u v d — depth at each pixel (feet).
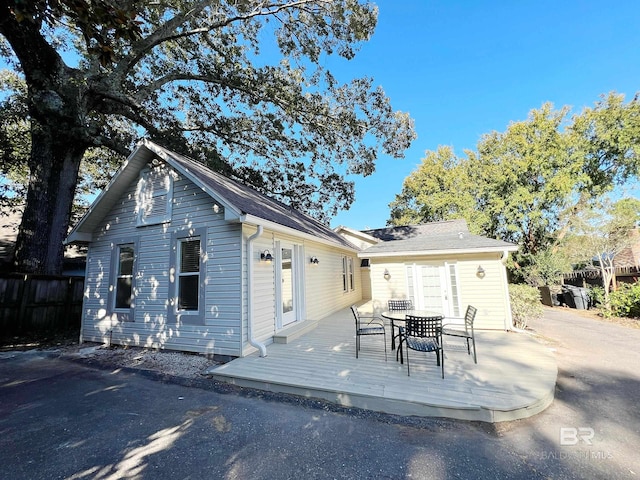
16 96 28.86
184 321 19.88
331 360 16.74
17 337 24.72
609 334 25.07
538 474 7.88
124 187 23.62
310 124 41.98
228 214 17.90
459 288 27.37
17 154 35.01
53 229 28.66
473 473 7.91
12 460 8.53
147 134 39.47
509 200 62.49
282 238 24.30
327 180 49.47
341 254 42.68
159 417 11.23
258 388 14.05
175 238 21.03
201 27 36.47
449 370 14.87
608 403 12.25
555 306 48.29
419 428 10.37
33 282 26.53
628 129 55.26
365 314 33.63
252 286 19.16
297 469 8.10
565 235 58.39
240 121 44.27
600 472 7.97
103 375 16.19
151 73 39.19
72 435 9.93
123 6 19.93
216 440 9.59
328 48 37.17
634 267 44.98
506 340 21.74
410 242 32.14
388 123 39.93
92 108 31.40
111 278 23.39
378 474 7.88
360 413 11.59
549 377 13.87
